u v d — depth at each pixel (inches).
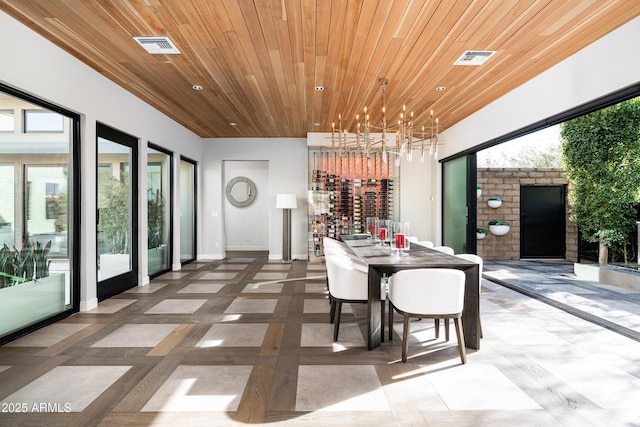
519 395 83.8
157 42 128.2
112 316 146.0
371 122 246.8
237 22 113.5
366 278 117.3
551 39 125.0
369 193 292.5
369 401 81.1
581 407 78.7
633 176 219.5
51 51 130.3
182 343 116.3
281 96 189.5
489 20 112.0
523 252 307.9
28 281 128.0
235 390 86.0
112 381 90.4
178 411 76.9
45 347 112.7
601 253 244.4
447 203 277.0
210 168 310.5
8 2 103.7
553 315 145.4
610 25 115.3
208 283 211.8
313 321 139.9
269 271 252.1
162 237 242.7
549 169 301.4
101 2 102.9
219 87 176.1
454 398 82.4
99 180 166.6
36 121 130.6
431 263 114.1
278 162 309.7
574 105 137.0
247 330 129.2
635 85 112.2
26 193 127.2
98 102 159.2
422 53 136.2
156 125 219.3
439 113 223.1
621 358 104.3
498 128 192.7
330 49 132.8
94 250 158.9
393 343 117.4
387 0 101.0
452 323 137.9
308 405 79.4
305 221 310.5
